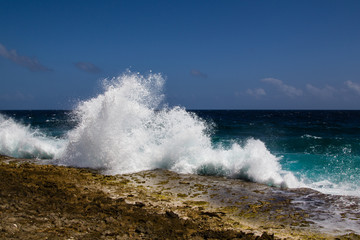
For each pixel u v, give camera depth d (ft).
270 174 27.20
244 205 20.84
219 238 14.57
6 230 12.26
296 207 20.56
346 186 26.86
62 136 50.52
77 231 13.38
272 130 81.00
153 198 21.40
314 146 48.14
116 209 17.34
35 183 21.34
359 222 18.07
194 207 20.11
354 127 92.94
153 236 13.98
